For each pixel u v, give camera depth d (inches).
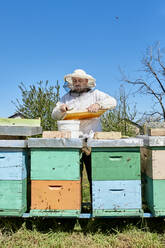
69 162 86.4
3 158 88.8
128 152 85.9
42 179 87.1
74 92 119.4
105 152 86.3
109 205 85.6
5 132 91.7
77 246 82.5
